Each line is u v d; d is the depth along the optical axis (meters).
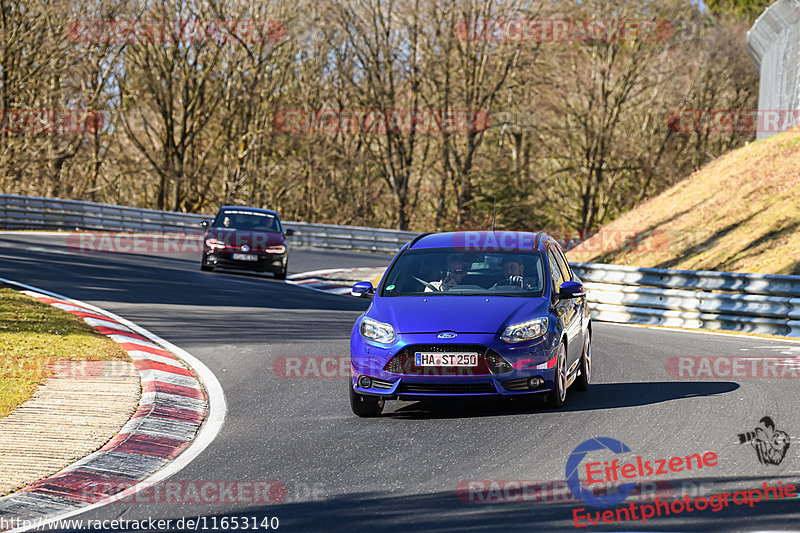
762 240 47.47
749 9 132.62
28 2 97.31
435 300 19.12
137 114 115.94
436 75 111.56
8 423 17.38
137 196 126.31
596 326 36.62
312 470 14.68
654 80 114.12
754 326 35.06
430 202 128.38
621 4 107.12
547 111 113.25
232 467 15.06
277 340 28.97
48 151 107.62
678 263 50.31
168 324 31.16
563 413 18.44
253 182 118.56
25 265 46.75
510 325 18.11
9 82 98.25
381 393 18.06
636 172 120.12
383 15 110.62
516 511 12.05
